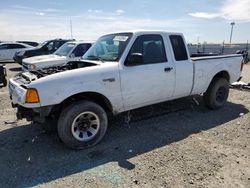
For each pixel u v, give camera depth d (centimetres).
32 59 1070
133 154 414
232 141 457
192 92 580
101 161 393
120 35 507
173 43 537
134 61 458
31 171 367
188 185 327
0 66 749
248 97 775
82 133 435
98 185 331
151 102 518
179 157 400
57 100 402
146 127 529
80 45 1054
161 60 515
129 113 559
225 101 663
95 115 438
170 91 534
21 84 432
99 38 563
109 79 443
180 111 628
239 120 566
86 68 434
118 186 327
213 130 510
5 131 520
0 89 917
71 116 414
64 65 533
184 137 477
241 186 326
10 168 376
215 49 2686
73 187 328
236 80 681
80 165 382
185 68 546
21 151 430
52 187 329
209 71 596
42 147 444
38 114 414
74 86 411
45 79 400
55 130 457
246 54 2195
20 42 2372
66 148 439
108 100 452
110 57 484
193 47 2286
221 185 327
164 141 461
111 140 469
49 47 1623
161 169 365
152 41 505
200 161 386
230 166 372
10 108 680
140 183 333
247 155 405
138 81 478
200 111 630
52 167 377
